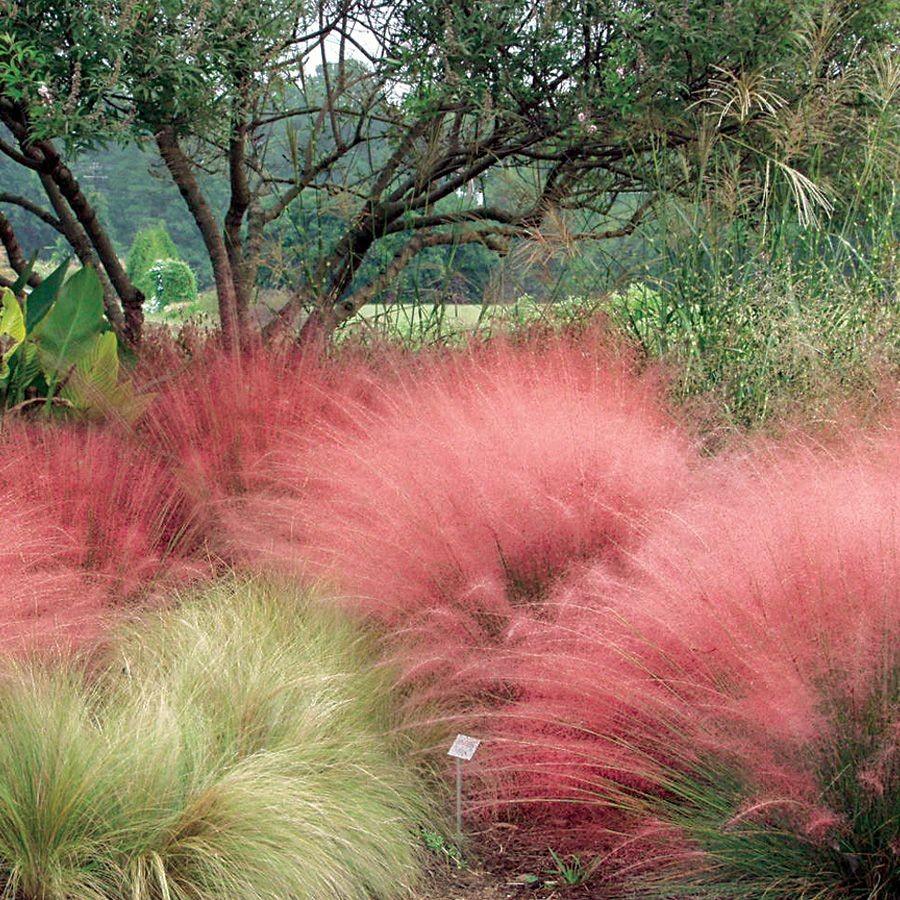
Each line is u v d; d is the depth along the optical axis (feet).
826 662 9.48
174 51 19.54
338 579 13.85
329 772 10.61
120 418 18.26
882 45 23.98
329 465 15.87
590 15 23.43
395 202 25.68
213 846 9.08
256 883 8.97
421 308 24.62
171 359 21.52
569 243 22.08
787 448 14.61
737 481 13.11
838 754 9.06
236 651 12.05
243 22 20.66
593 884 9.95
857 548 10.30
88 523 15.03
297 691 11.52
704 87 23.52
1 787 9.05
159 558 15.60
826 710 9.18
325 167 25.59
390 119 25.40
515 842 10.84
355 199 25.57
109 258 25.11
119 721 10.21
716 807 9.73
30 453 15.94
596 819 10.66
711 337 18.75
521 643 12.10
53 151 22.17
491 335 21.36
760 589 10.30
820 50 21.99
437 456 14.39
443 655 12.14
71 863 8.84
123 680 11.71
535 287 23.62
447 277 24.84
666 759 10.39
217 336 23.32
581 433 14.28
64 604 13.00
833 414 15.85
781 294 18.67
